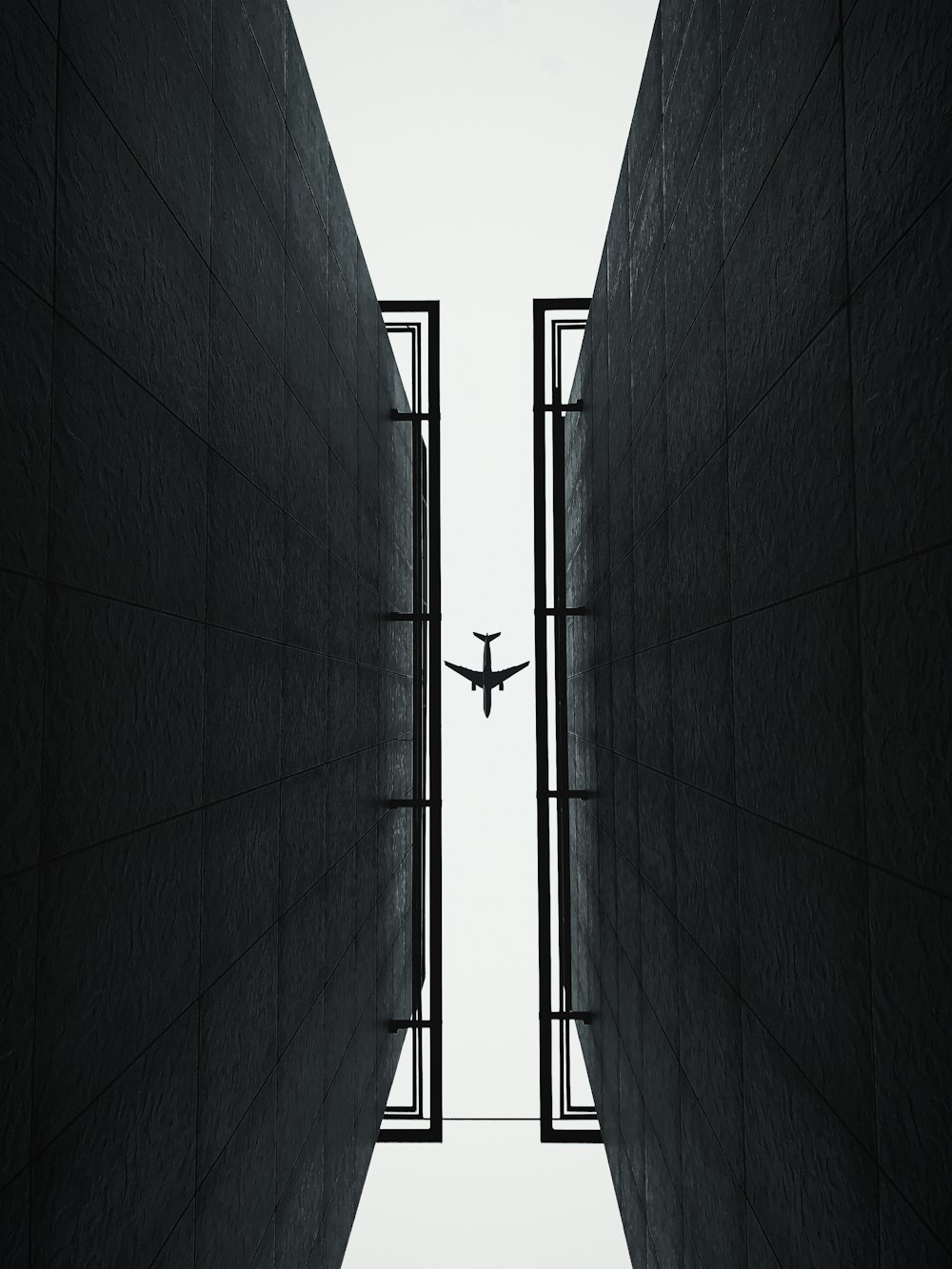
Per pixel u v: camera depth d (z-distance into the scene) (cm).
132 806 262
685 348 429
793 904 273
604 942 762
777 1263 293
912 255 189
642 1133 572
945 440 175
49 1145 210
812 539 253
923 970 188
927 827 185
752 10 313
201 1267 319
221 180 359
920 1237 191
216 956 343
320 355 573
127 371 261
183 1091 304
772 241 291
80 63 231
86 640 231
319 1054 539
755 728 314
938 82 177
